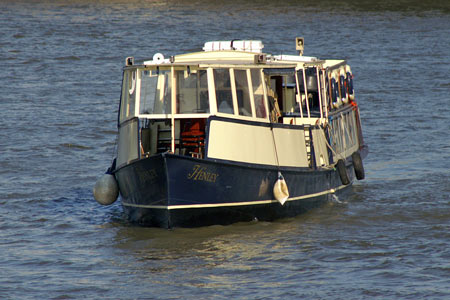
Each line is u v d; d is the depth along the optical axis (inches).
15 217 2982.3
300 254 2448.3
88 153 4306.1
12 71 7381.9
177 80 2647.6
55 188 3491.6
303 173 2839.6
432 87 6619.1
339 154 3223.4
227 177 2593.5
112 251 2522.1
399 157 4143.7
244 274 2271.2
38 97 6043.3
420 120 5201.8
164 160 2474.2
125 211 2866.6
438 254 2439.7
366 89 6530.5
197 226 2664.9
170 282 2213.3
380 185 3501.5
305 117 3061.0
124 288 2172.7
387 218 2903.5
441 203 3127.5
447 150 4284.0
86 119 5236.2
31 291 2158.0
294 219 2876.5
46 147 4392.2
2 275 2294.5
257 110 2714.1
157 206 2608.3
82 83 6756.9
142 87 2682.1
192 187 2554.1
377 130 4906.5
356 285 2166.6
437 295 2081.7
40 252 2532.0
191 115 2586.1
